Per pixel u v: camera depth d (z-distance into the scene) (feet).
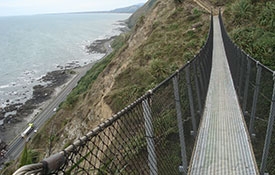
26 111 172.55
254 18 73.05
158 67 64.03
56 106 174.50
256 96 26.86
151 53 75.41
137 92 60.80
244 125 29.32
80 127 82.89
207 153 24.12
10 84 234.79
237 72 40.14
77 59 314.76
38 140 99.14
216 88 42.11
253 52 53.52
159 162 15.60
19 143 132.87
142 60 74.59
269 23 66.03
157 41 84.79
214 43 71.05
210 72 48.62
